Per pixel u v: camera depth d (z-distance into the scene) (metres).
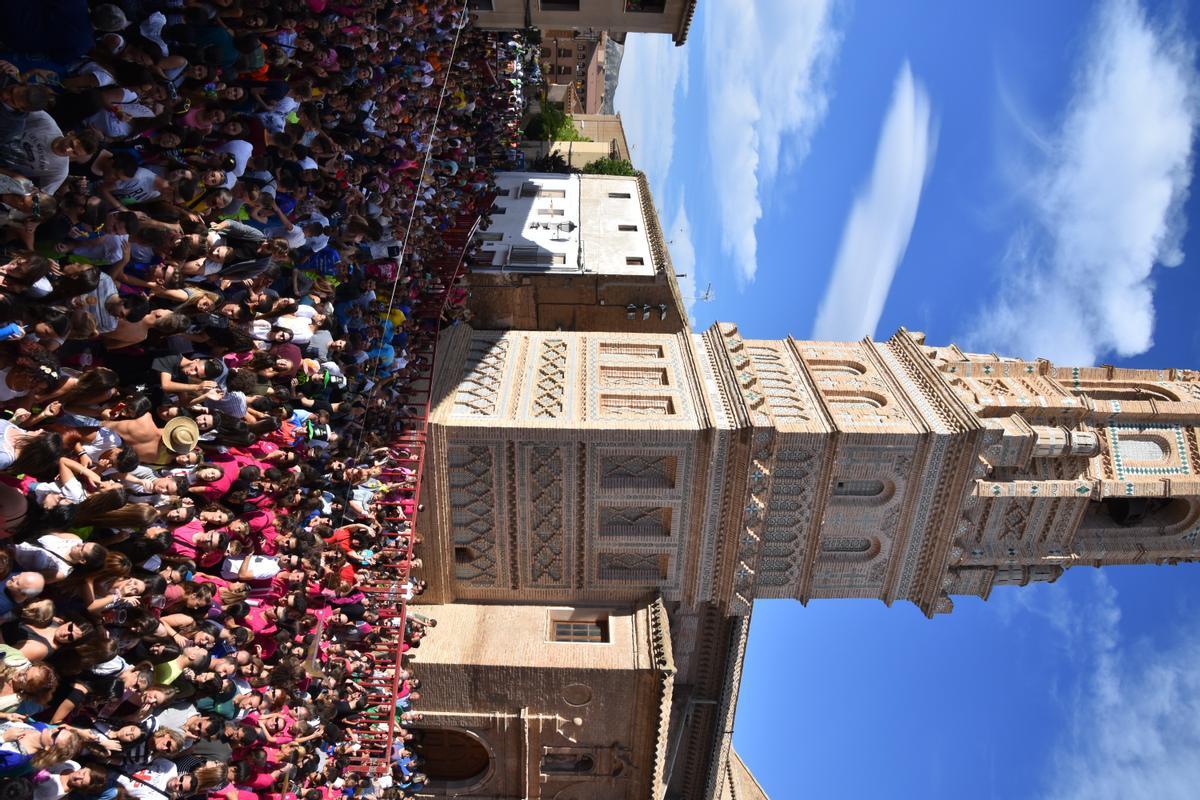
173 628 9.53
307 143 13.66
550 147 46.66
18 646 7.46
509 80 37.56
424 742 26.08
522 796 23.97
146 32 9.48
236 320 11.41
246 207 12.39
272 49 12.10
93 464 8.69
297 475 12.63
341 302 15.67
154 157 10.28
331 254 14.69
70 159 8.27
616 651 22.55
